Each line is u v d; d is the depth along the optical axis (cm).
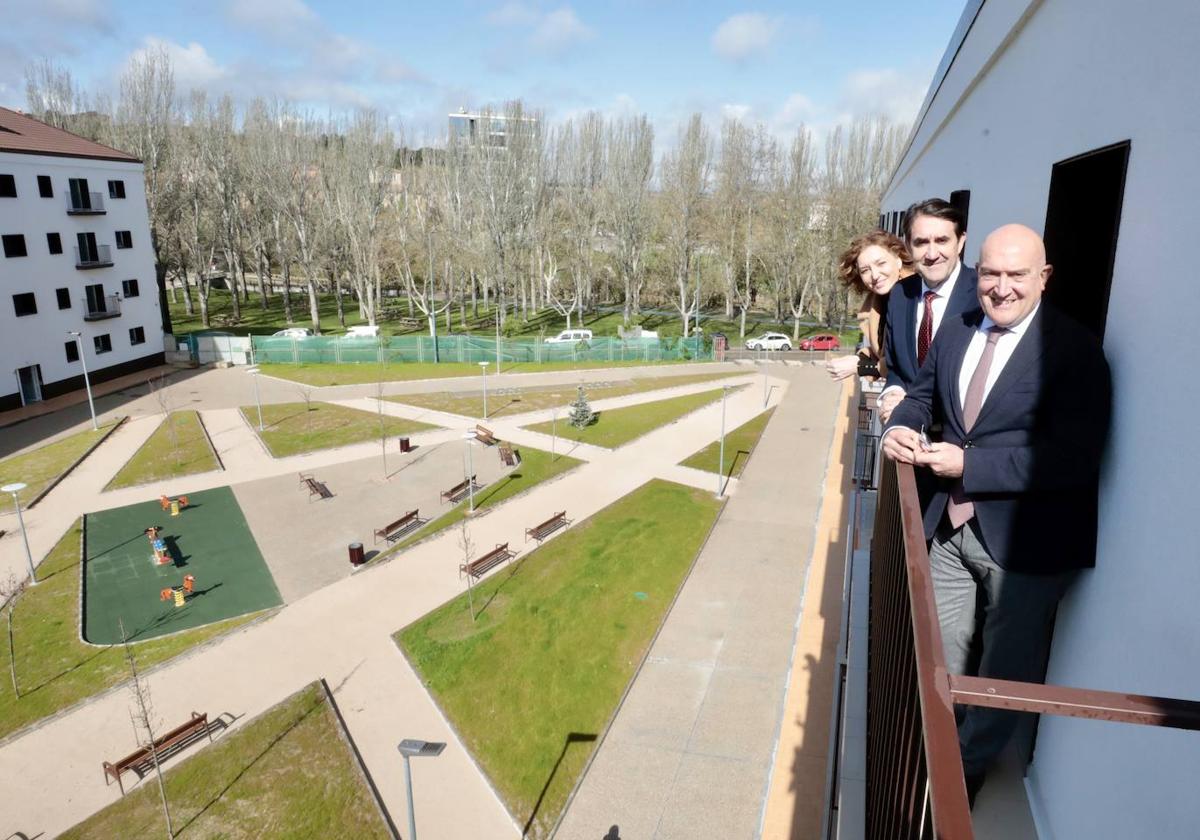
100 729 1278
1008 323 210
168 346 4078
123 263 3666
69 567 1830
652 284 5859
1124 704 127
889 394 324
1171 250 188
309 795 1151
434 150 5659
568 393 3638
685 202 4753
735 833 1121
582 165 5409
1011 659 234
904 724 189
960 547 238
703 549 1981
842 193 4700
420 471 2519
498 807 1154
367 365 4184
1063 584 228
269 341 4119
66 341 3316
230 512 2167
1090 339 203
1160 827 172
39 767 1196
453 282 5484
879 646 318
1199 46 178
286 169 4844
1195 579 158
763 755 1266
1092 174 278
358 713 1333
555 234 5625
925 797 151
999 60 476
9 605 1655
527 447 2791
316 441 2808
